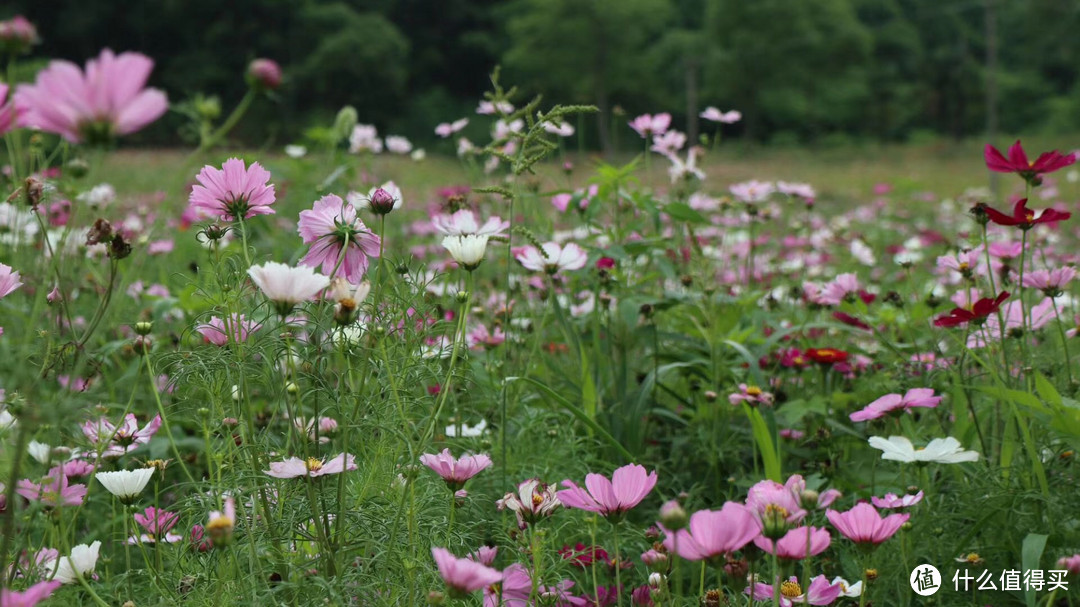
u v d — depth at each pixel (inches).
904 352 112.8
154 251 140.2
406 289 68.2
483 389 96.4
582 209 120.7
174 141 750.5
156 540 65.2
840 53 2095.2
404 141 179.9
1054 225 252.1
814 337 131.4
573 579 80.3
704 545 50.8
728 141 2000.5
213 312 63.7
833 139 2032.5
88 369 73.1
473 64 2193.7
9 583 55.7
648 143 143.1
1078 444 75.7
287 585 55.9
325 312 64.0
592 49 1862.7
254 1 1850.4
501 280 142.7
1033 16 2359.7
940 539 79.4
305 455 58.9
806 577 51.0
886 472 92.5
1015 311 94.1
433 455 63.2
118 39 1887.3
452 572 49.1
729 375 113.2
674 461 103.0
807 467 95.6
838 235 211.6
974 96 2273.6
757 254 188.2
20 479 59.0
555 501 61.1
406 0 2143.2
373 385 68.9
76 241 85.4
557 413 99.8
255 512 61.5
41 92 37.9
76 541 84.9
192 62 1803.6
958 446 69.9
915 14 2519.7
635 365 123.9
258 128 1328.7
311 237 64.3
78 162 64.3
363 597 58.4
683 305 116.0
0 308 93.0
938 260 98.3
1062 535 76.0
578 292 131.7
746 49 2017.7
